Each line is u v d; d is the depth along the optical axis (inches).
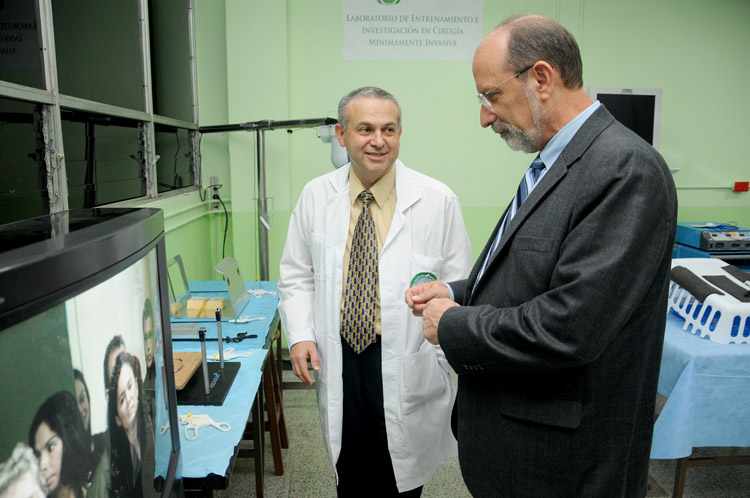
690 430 66.9
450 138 136.5
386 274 56.6
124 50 89.1
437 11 130.4
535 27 35.6
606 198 32.2
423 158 137.3
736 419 67.6
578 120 36.5
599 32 135.4
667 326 77.4
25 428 17.3
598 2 133.8
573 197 34.3
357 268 57.9
